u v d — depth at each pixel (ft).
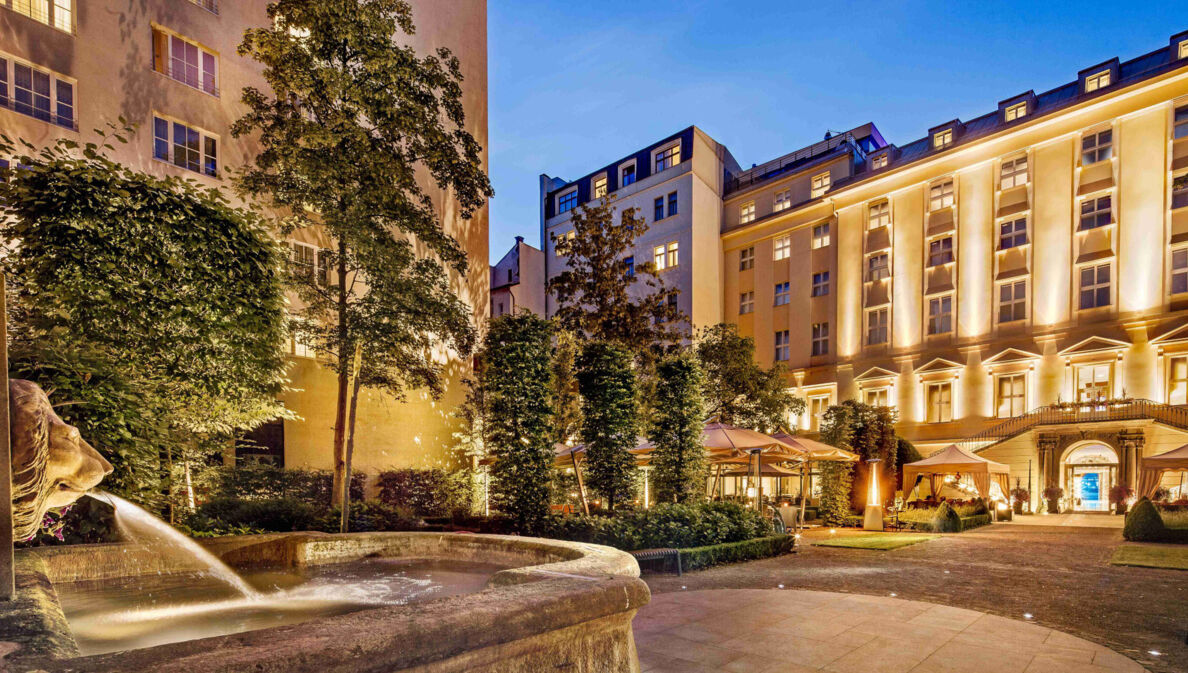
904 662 16.11
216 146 51.24
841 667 15.66
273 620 9.21
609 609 7.15
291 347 53.01
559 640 6.66
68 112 43.52
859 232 106.83
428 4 69.97
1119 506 73.41
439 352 64.44
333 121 41.09
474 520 49.11
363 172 41.09
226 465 44.01
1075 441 79.20
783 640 18.19
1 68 40.91
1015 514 81.20
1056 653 17.03
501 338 37.47
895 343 100.63
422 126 43.34
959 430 91.97
